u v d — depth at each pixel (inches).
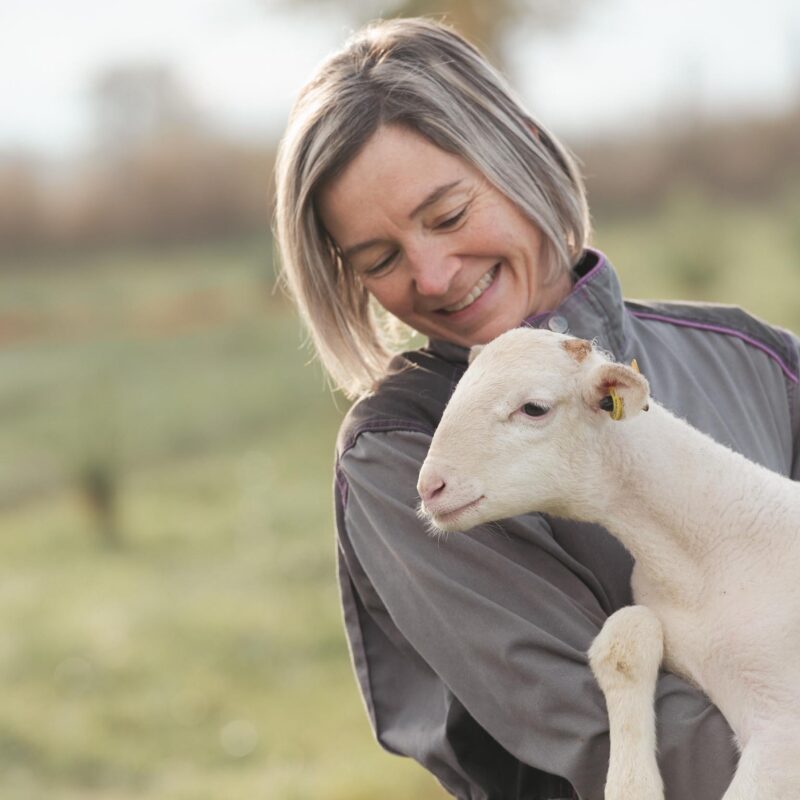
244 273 1316.4
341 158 114.5
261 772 304.5
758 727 98.6
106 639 399.5
